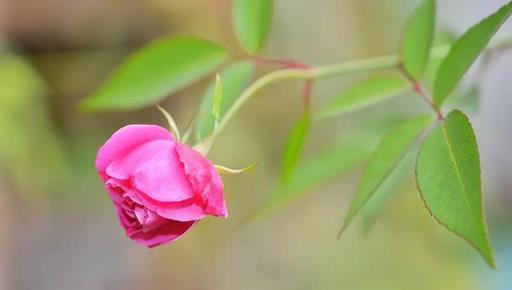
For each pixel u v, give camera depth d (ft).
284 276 3.75
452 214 1.42
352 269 3.78
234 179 3.70
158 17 3.59
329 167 1.80
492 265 1.40
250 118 3.72
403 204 3.89
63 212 3.59
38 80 3.31
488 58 1.88
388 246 3.83
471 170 1.43
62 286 3.53
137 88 1.77
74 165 3.61
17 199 3.38
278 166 3.73
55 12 3.48
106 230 3.68
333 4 3.82
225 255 3.72
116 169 1.53
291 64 1.76
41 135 3.32
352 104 1.76
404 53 1.70
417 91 1.70
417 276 3.78
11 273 3.39
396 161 1.56
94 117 3.67
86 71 3.59
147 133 1.55
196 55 1.76
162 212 1.51
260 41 1.76
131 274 3.65
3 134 3.12
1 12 3.38
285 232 3.81
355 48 3.83
